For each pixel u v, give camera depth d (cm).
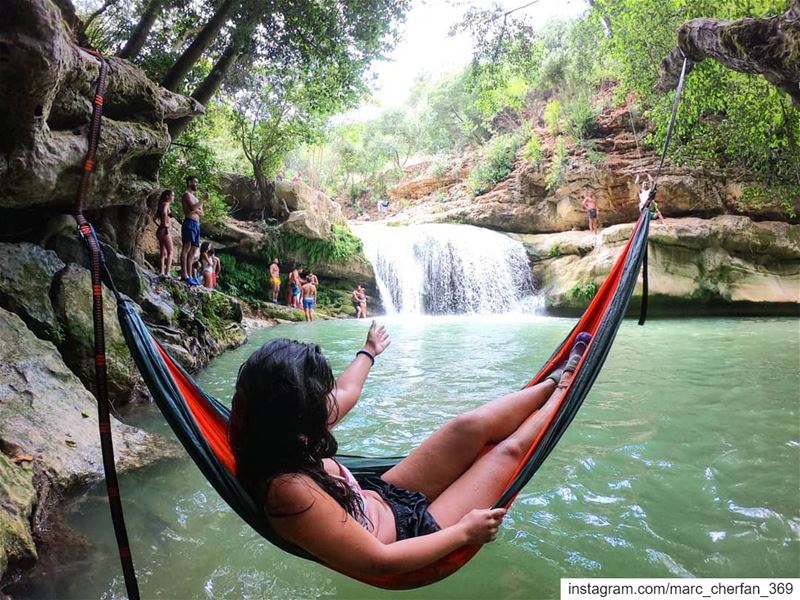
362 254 1859
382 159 3303
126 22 1044
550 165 1991
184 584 255
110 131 621
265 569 270
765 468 382
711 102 1248
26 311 526
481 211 2131
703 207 1728
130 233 910
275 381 151
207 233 1656
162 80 987
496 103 1866
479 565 273
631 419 500
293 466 156
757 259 1628
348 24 1066
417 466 205
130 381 563
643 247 289
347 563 154
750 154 1510
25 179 521
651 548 285
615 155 1886
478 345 996
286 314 1552
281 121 1691
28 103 462
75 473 347
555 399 223
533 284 1816
